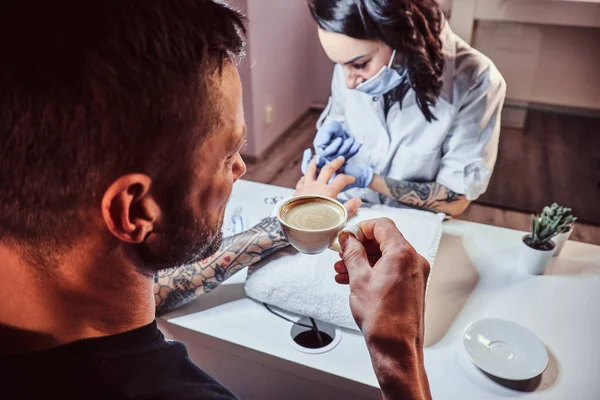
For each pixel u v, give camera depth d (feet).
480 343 3.58
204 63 1.50
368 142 6.39
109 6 1.31
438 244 4.46
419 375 2.06
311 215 3.05
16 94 1.27
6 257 1.60
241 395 4.18
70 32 1.27
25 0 1.26
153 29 1.36
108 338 1.81
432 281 4.28
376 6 4.98
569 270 4.38
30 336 1.70
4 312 1.65
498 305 4.01
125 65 1.32
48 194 1.43
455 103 5.51
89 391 1.69
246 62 9.73
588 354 3.58
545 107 9.15
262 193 5.41
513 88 9.19
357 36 5.26
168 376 1.87
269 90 10.83
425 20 5.09
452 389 3.33
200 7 1.51
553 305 4.00
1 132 1.31
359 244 2.48
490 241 4.77
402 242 2.42
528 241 4.36
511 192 9.21
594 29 8.02
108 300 1.78
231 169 1.89
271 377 3.93
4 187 1.42
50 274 1.64
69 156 1.36
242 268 4.05
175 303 3.90
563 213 4.22
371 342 2.11
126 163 1.44
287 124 12.21
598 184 9.14
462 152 5.67
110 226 1.56
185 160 1.58
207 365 4.15
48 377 1.65
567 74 8.66
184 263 1.92
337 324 3.77
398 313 2.13
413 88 5.49
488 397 3.28
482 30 8.52
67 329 1.74
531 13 8.14
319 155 5.63
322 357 3.55
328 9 5.22
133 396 1.74
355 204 4.76
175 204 1.65
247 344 3.64
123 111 1.35
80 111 1.30
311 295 3.82
